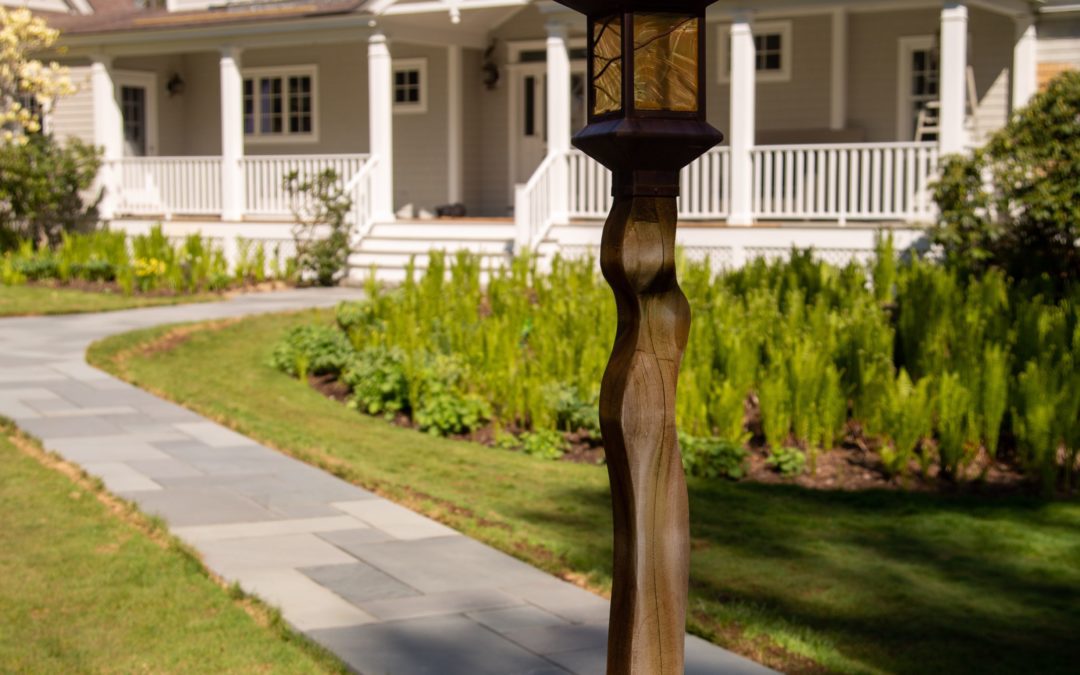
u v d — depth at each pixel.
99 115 22.36
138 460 8.52
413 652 5.07
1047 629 5.75
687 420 9.24
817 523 7.59
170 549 6.50
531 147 21.23
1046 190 12.30
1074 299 10.05
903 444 8.53
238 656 5.02
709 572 6.54
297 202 20.59
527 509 7.74
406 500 7.68
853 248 15.48
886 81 17.88
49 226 22.59
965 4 14.71
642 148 2.92
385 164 19.36
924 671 5.19
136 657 5.02
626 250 2.99
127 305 16.23
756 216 16.31
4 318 15.08
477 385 10.57
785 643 5.30
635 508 3.06
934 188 13.14
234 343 13.46
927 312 10.22
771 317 10.43
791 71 18.52
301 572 6.17
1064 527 7.57
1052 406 8.29
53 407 10.24
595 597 5.86
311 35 19.75
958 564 6.79
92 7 28.55
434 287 13.33
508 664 4.94
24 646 5.12
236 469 8.35
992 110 17.16
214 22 20.42
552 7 17.30
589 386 10.01
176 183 21.67
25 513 7.11
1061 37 16.47
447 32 20.47
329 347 12.06
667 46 2.91
